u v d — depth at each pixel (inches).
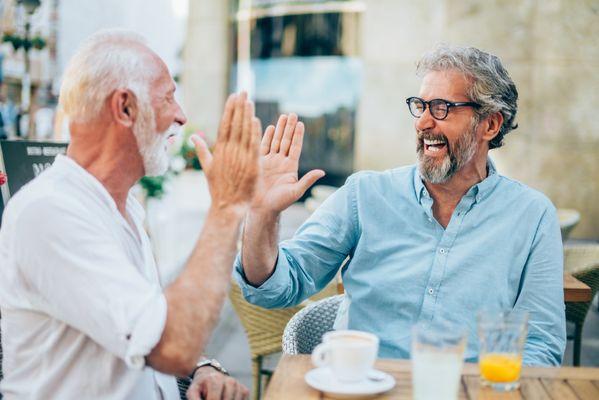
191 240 279.1
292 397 55.4
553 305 78.0
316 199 224.8
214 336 183.0
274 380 58.9
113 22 275.6
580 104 295.1
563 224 180.4
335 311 88.7
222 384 69.7
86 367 57.7
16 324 58.4
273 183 72.7
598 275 126.0
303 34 369.4
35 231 55.0
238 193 58.1
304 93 375.6
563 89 295.4
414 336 52.6
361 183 85.7
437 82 79.0
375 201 84.3
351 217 85.3
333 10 360.2
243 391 69.7
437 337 51.8
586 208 298.2
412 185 83.7
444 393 51.7
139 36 62.3
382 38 331.6
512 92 81.6
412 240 82.0
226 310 207.8
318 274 85.1
